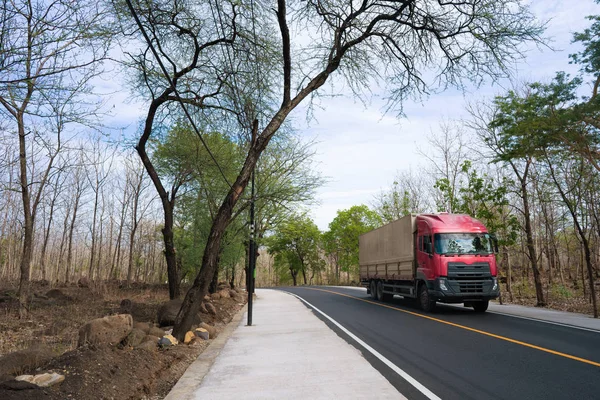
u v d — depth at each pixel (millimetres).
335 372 6973
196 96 12430
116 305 18281
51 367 5539
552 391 5965
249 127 11594
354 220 64188
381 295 24188
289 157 17891
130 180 36000
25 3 6238
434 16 12641
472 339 10469
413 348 9430
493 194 21266
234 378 6652
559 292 23750
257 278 109812
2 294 21328
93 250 32500
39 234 40188
